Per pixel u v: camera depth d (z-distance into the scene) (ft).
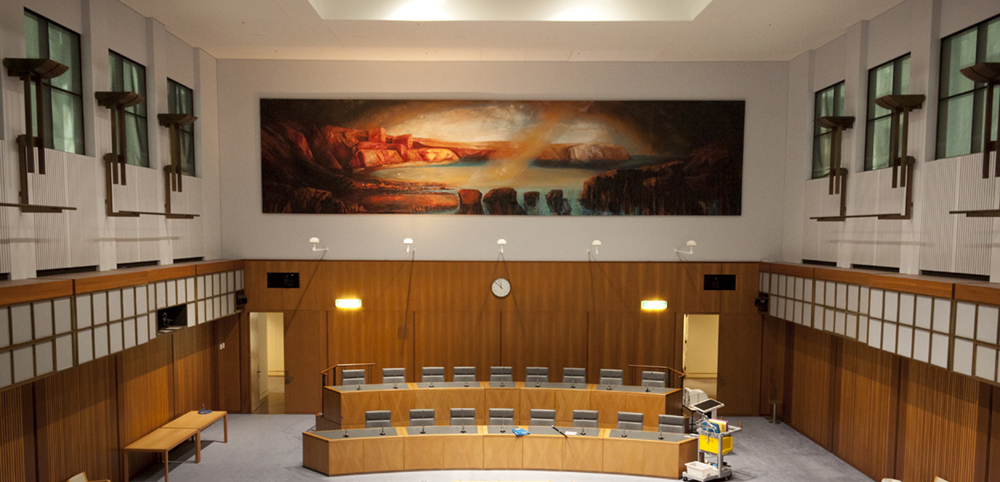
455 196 49.06
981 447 28.17
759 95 49.11
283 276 48.75
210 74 47.42
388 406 41.37
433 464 36.63
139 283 33.19
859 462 37.63
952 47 31.78
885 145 37.40
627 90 49.03
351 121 48.83
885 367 35.01
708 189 49.34
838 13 37.65
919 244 32.58
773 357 49.03
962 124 30.86
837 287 37.58
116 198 34.35
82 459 31.19
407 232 49.19
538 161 49.11
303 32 41.60
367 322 48.93
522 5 39.06
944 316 27.76
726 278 48.88
